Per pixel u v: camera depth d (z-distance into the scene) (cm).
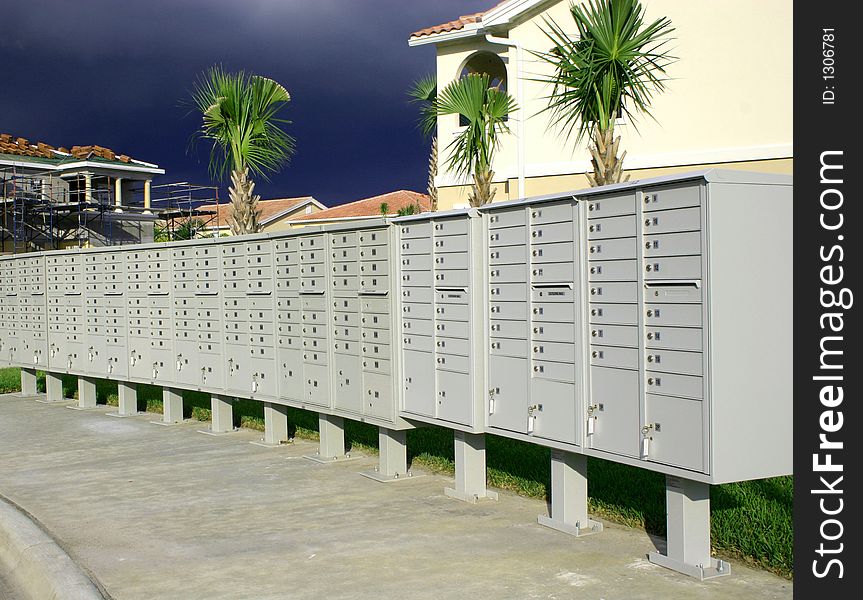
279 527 672
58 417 1296
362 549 607
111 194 3256
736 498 621
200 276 1104
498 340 681
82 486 836
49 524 701
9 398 1540
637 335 552
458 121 1783
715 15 1330
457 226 713
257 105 1367
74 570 579
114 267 1273
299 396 944
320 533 651
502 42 1531
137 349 1240
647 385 544
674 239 524
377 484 805
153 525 690
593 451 588
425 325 757
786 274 529
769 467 522
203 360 1111
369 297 827
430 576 546
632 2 851
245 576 559
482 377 703
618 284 566
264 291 991
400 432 834
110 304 1288
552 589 515
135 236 3095
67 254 1383
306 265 918
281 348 970
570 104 1020
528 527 651
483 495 746
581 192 588
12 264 1557
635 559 566
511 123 1620
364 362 838
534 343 642
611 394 573
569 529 632
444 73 1820
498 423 685
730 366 507
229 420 1130
